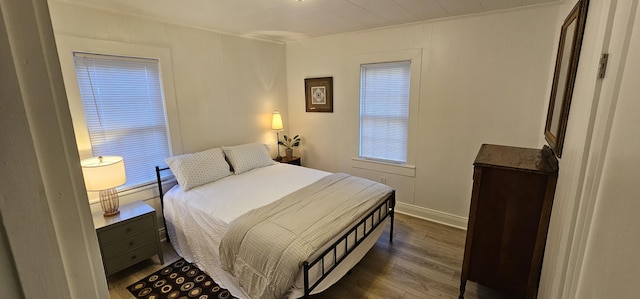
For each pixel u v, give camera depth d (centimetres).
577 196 91
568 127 139
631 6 66
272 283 171
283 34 367
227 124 362
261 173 332
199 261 245
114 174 231
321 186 274
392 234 293
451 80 302
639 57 59
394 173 363
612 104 71
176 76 304
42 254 39
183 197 264
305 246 174
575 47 137
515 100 272
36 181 37
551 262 136
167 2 235
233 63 360
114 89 263
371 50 348
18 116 35
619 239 60
